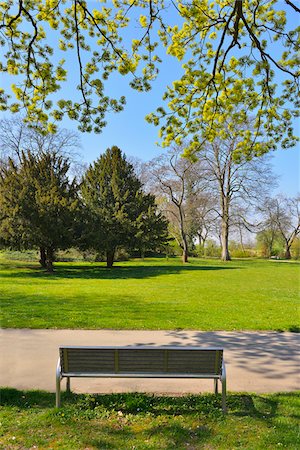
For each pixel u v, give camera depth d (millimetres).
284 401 5133
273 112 9656
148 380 5992
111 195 33625
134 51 9078
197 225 52094
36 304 12578
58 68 8641
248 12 9344
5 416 4629
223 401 4852
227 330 9430
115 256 38344
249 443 4031
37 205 26391
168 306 12695
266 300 14859
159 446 3955
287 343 8312
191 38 9328
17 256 37594
